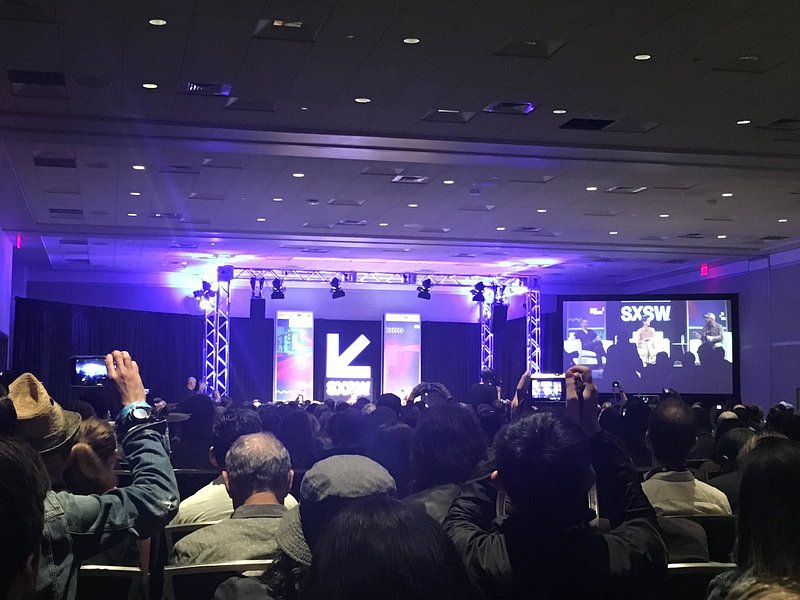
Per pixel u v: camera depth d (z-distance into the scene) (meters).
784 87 10.38
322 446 7.47
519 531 2.20
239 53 9.45
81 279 27.73
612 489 2.52
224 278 26.72
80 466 3.22
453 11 8.30
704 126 11.98
